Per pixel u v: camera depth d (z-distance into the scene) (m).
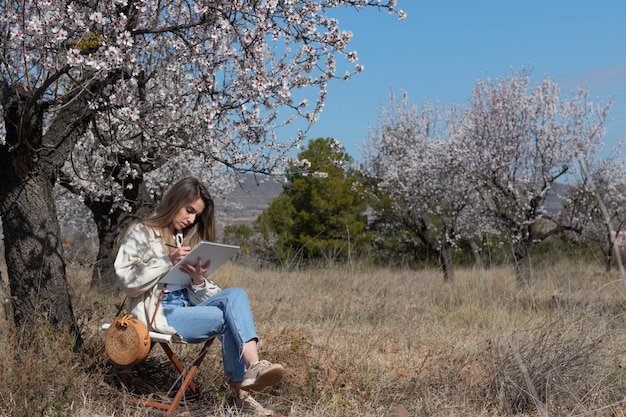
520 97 16.34
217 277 12.71
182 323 4.63
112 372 4.99
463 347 6.77
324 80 6.39
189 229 4.96
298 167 7.22
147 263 4.61
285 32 5.51
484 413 4.77
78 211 15.15
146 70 6.40
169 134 6.90
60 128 5.52
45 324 5.08
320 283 11.45
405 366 6.03
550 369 4.95
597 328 5.53
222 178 16.56
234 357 4.64
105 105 5.47
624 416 4.62
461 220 19.67
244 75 5.82
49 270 5.30
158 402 4.71
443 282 12.36
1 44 5.08
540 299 8.99
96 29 5.27
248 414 4.56
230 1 5.21
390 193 20.64
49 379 4.52
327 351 6.24
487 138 16.52
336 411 4.73
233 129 6.36
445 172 18.64
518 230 15.79
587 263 14.08
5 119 5.16
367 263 13.41
